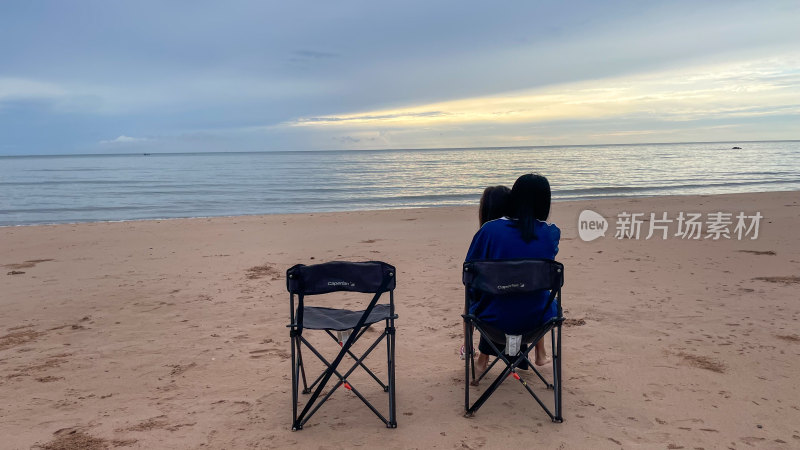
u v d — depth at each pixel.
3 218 18.03
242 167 67.75
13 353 4.27
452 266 7.61
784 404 3.10
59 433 2.88
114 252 9.36
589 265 7.31
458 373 3.70
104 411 3.17
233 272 7.45
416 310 5.35
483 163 64.88
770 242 8.89
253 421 3.00
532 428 2.86
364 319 2.80
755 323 4.61
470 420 2.97
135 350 4.30
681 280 6.31
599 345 4.17
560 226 11.72
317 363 3.96
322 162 84.44
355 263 2.76
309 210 20.31
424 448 2.66
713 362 3.76
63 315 5.40
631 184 29.62
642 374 3.58
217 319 5.16
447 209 17.27
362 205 21.88
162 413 3.13
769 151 114.81
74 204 22.58
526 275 2.79
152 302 5.86
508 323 2.97
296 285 2.75
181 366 3.93
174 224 13.77
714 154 93.19
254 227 12.88
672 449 2.62
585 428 2.85
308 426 2.93
